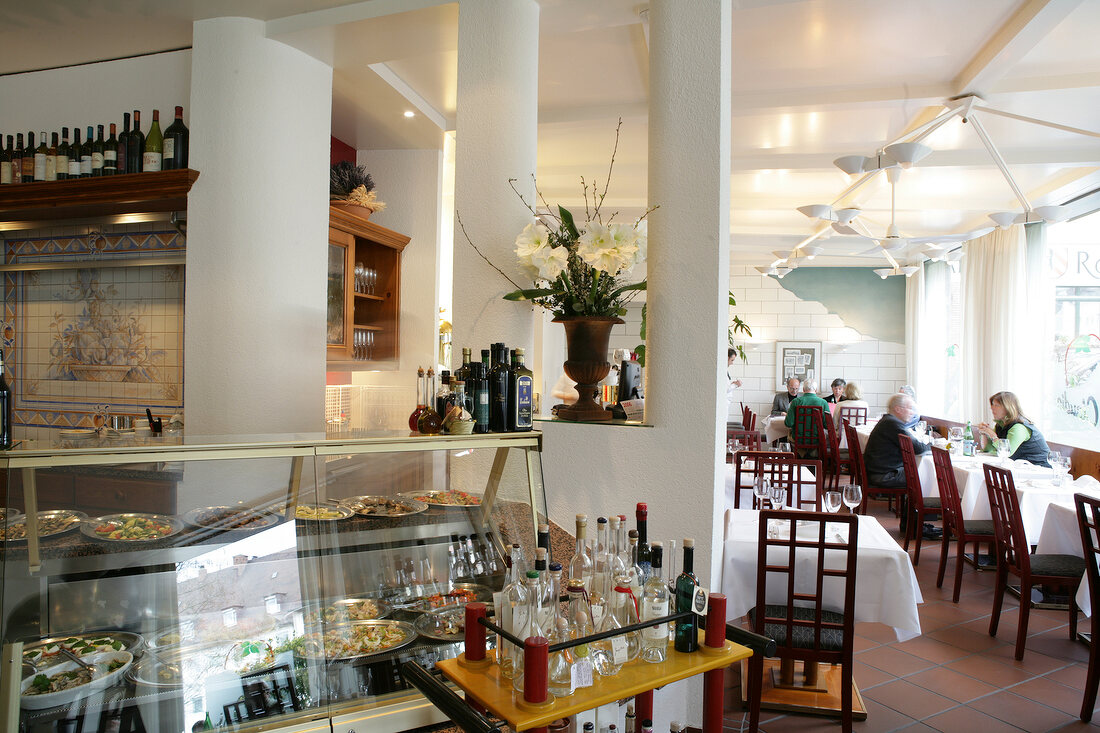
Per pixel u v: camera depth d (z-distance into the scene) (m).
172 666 1.60
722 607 1.84
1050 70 4.34
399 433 2.18
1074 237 7.05
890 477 6.43
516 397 2.26
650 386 2.84
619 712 2.20
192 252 3.46
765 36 3.90
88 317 3.91
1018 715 3.03
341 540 1.87
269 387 3.47
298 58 3.58
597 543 2.09
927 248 7.64
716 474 2.74
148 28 3.53
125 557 1.59
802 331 11.72
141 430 3.18
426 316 5.06
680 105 2.78
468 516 2.11
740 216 8.40
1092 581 3.05
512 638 1.58
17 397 4.02
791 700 3.13
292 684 1.71
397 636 1.88
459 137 3.11
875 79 4.50
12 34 3.60
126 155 3.61
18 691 1.45
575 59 4.21
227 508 1.73
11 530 1.48
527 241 2.71
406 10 3.18
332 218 4.05
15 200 3.64
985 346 8.11
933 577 5.07
